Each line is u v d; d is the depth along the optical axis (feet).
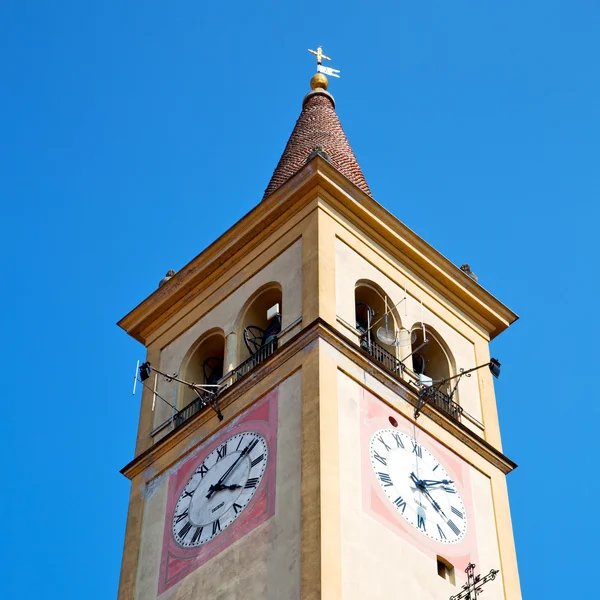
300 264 161.38
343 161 183.32
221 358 169.89
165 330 174.09
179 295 174.09
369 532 140.67
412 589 140.36
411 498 147.74
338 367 150.61
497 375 163.84
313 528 136.98
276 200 167.84
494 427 165.78
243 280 167.63
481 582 147.74
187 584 145.48
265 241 168.45
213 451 154.20
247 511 145.28
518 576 152.35
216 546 145.59
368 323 164.45
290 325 156.15
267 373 153.89
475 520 153.28
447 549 147.33
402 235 170.19
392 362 159.84
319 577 133.18
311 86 201.98
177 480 156.15
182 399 166.09
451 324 171.42
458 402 164.45
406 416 153.99
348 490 142.10
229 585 141.18
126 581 152.05
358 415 148.97
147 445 164.25
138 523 156.35
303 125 192.65
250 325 164.86
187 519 151.43
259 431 150.51
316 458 141.79
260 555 140.36
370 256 166.40
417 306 168.45
